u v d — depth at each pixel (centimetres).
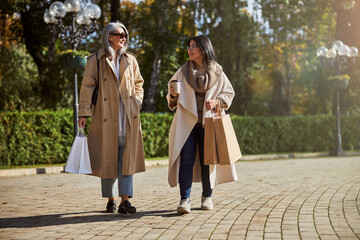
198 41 520
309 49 2417
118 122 512
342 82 1953
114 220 489
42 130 1330
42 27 1798
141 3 2056
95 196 691
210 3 1961
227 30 2023
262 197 626
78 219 500
